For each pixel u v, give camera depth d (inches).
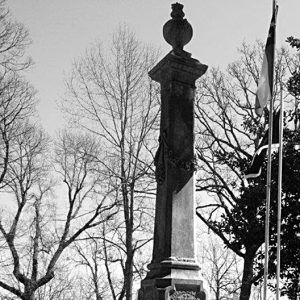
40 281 1262.3
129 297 989.2
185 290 451.2
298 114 861.8
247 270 927.0
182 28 538.6
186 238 480.4
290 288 800.3
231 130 1138.0
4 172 1194.6
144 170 1012.5
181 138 509.4
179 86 523.2
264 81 577.6
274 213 801.6
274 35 584.4
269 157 545.6
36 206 1306.6
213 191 1069.8
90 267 1477.6
